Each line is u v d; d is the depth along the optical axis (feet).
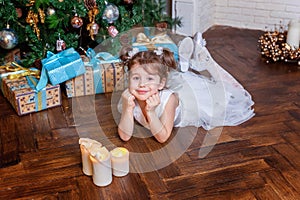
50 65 6.23
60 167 5.16
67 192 4.75
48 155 5.39
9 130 5.94
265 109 6.50
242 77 7.68
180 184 4.87
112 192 4.75
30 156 5.37
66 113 6.36
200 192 4.75
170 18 8.20
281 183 4.88
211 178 4.97
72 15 6.67
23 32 6.82
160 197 4.68
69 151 5.47
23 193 4.73
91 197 4.68
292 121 6.17
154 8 7.92
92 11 6.57
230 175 5.02
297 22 8.47
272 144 5.62
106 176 4.79
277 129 5.97
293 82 7.46
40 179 4.95
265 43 8.52
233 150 5.48
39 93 6.25
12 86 6.31
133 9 7.39
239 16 10.61
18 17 6.74
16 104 6.17
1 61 7.15
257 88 7.23
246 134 5.84
